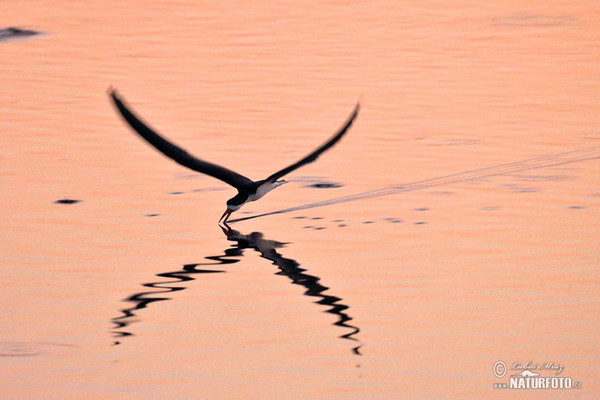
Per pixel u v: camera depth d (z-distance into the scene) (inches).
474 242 511.2
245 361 383.2
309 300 441.7
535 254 492.4
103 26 1085.1
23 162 645.9
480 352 388.8
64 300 442.6
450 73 882.8
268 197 593.9
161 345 398.3
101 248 508.4
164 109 775.1
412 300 440.1
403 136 705.0
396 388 360.8
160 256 498.6
